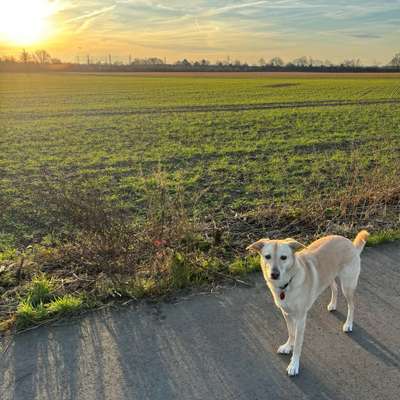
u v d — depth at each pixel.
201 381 2.10
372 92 22.69
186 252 3.23
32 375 2.15
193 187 5.71
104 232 2.89
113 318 2.62
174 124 12.17
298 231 3.94
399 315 2.62
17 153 8.47
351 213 4.22
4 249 3.82
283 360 2.25
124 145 9.12
